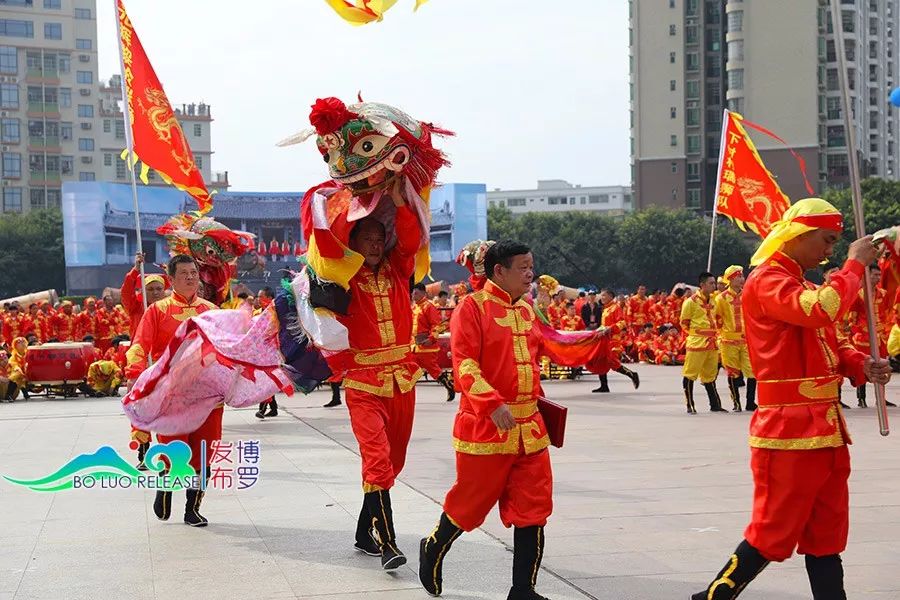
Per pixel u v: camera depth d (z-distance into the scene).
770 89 77.19
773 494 4.87
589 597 5.54
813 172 76.38
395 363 6.62
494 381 5.45
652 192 86.06
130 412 7.38
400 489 8.76
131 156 11.03
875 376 4.98
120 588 5.88
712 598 4.99
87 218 45.62
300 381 6.95
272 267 47.22
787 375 4.88
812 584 4.99
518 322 5.56
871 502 7.88
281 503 8.30
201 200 11.91
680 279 68.88
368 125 6.36
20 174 95.44
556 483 8.94
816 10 76.12
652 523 7.31
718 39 84.75
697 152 85.12
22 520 7.73
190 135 107.19
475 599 5.62
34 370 18.59
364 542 6.65
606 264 69.19
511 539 6.94
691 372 14.85
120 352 19.77
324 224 6.26
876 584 5.73
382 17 7.03
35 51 95.69
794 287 4.84
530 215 71.56
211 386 7.31
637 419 14.04
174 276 8.06
